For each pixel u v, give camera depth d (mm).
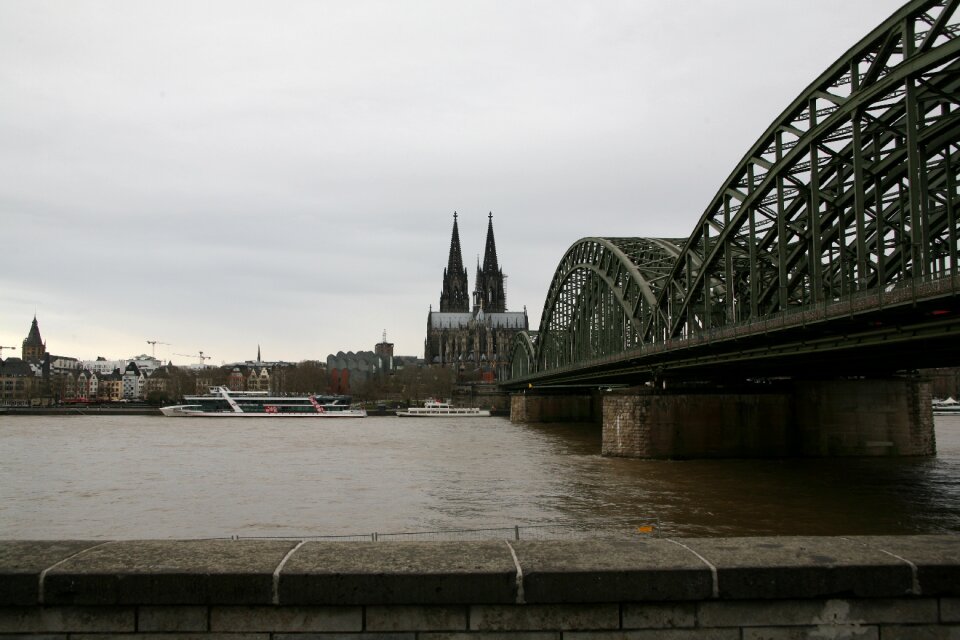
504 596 7598
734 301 55531
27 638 7570
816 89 42469
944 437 91562
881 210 40531
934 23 33125
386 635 7598
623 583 7641
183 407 187750
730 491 47188
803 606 7738
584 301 103375
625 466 61688
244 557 8008
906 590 7703
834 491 46969
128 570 7594
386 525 37438
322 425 146750
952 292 31094
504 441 99500
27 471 62750
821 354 46875
